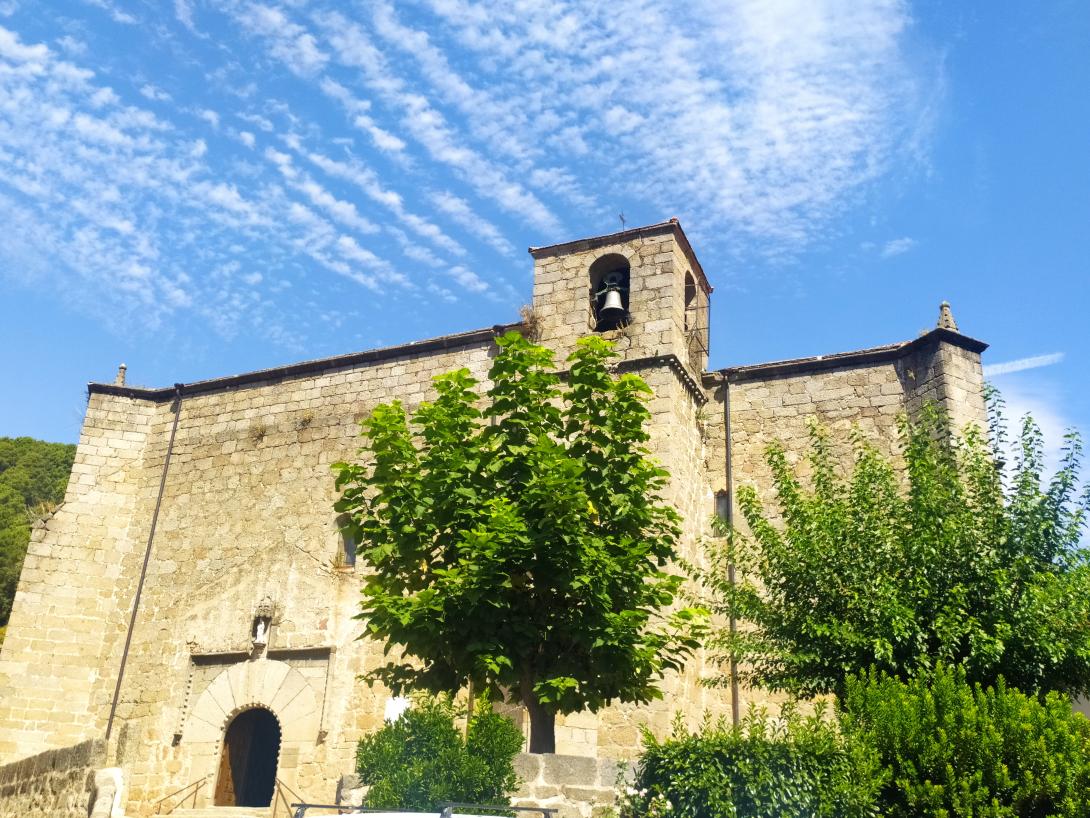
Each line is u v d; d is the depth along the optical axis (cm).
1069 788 1144
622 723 2008
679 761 1216
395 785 1466
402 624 1347
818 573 1681
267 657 2381
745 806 1173
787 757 1193
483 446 1509
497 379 1532
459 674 1359
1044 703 1451
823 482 1859
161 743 2380
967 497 1725
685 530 2219
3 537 4988
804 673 1645
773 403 2420
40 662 2645
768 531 1791
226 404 2831
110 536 2792
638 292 2431
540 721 1392
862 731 1263
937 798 1165
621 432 1502
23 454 6419
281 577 2450
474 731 1551
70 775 1873
